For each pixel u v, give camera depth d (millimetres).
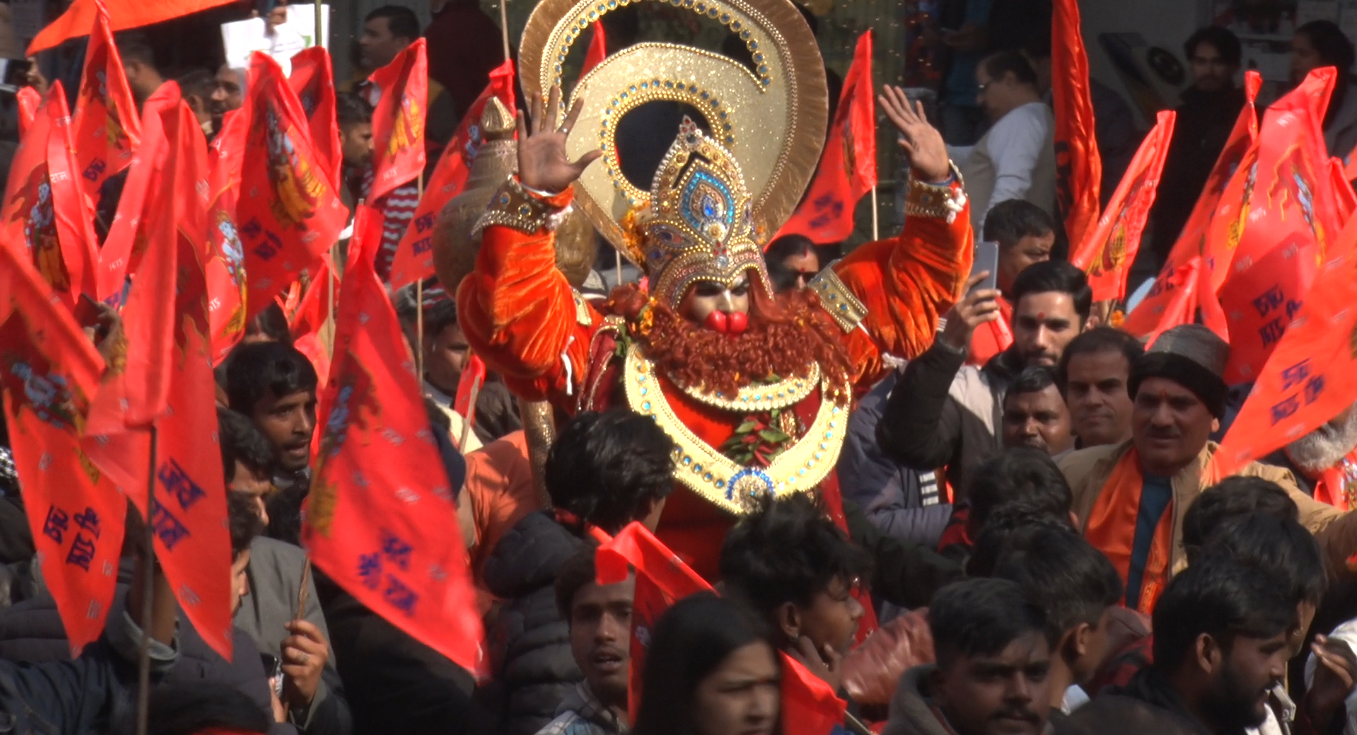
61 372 7863
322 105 12055
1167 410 9945
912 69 19672
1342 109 18219
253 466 8758
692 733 5945
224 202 11078
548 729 7371
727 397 9570
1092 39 20703
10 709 7520
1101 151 19891
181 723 6645
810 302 10172
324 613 9453
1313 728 9336
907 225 10203
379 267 14781
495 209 9070
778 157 10422
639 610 6977
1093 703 6309
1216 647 7605
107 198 11141
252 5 18469
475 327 9195
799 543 7555
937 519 10906
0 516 9555
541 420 9891
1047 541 7992
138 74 17969
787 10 10367
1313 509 10188
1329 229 11945
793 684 6496
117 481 7391
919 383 10359
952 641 6992
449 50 17719
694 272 9672
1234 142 12648
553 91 9273
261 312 11828
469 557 10133
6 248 7781
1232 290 12000
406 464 8461
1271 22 19594
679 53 10367
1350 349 10125
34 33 19281
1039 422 11289
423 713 9102
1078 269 12195
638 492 8320
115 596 8039
